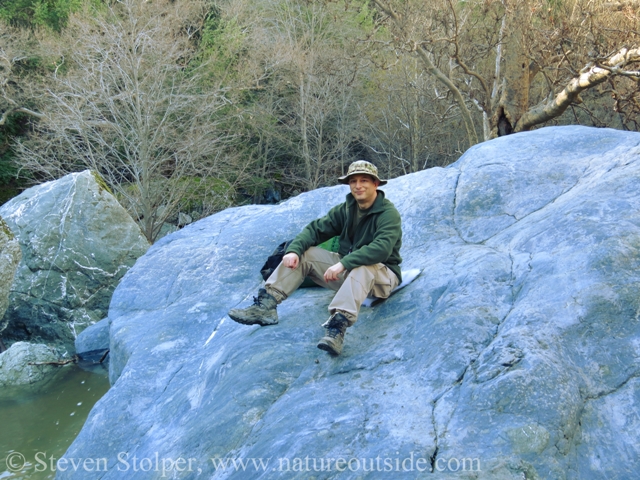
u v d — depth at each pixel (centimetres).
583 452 279
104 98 1736
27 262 1023
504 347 320
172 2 2208
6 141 2153
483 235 497
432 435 286
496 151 598
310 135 2348
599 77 1345
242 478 309
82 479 420
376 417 311
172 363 502
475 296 381
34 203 1054
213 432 356
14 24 2311
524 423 276
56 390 738
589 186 472
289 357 387
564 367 307
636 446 281
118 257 1066
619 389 305
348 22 2342
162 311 582
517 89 1658
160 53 1781
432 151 2298
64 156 2022
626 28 1330
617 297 339
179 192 1880
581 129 604
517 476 256
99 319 1049
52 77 1947
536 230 436
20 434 615
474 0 1880
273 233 634
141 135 1733
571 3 1538
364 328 405
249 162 2150
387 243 390
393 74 2223
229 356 420
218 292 573
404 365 350
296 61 2153
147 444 415
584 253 374
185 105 1906
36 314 1020
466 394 303
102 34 1955
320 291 496
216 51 2153
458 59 1609
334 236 441
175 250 658
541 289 366
